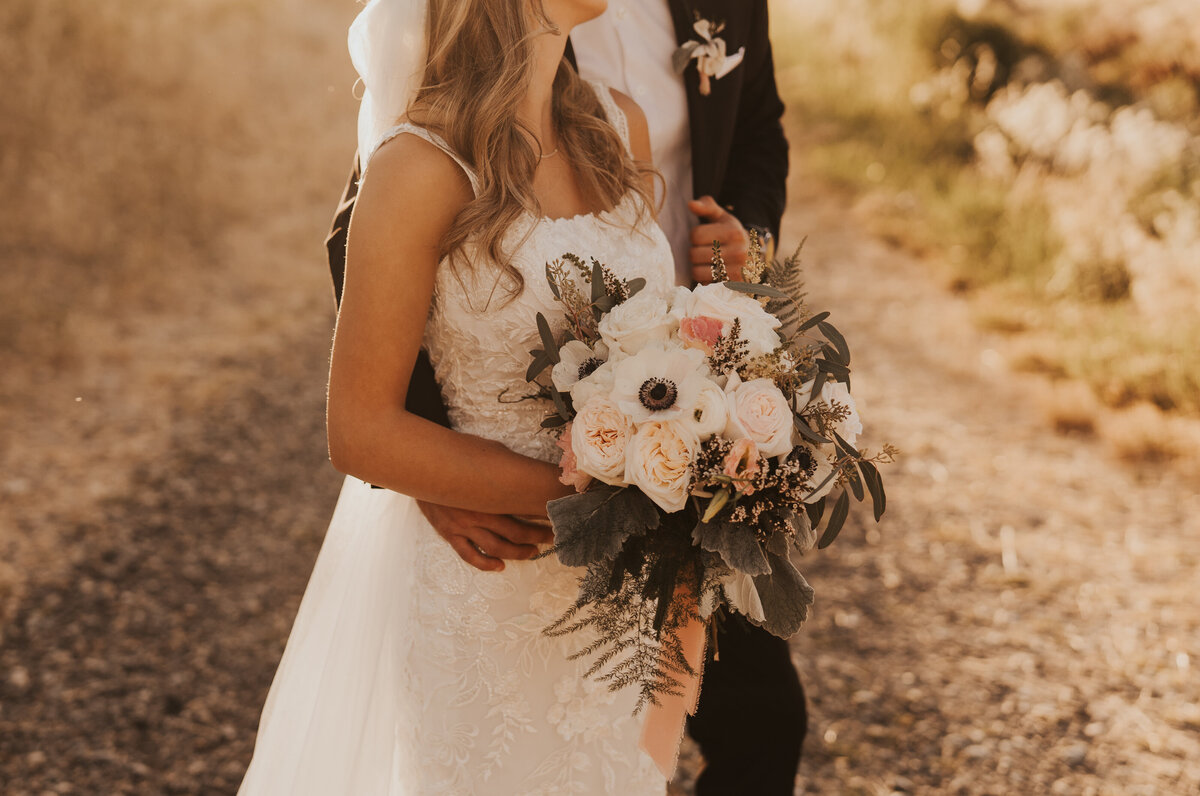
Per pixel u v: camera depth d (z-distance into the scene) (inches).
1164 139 312.7
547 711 72.2
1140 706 132.0
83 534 162.7
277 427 200.1
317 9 459.2
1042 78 413.4
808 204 346.3
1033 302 263.7
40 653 137.2
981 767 121.6
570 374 63.2
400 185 63.3
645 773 76.8
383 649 76.0
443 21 67.0
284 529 170.2
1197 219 267.6
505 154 65.8
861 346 247.1
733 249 89.7
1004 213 307.7
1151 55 416.5
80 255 249.3
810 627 149.4
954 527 175.3
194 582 155.0
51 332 220.5
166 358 221.5
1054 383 226.4
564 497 60.1
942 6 455.8
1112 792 117.5
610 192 74.1
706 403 57.9
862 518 178.9
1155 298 240.2
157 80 327.3
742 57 95.8
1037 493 185.8
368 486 78.1
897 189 349.1
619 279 71.2
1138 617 151.0
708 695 92.9
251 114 346.9
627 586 62.2
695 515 60.6
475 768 71.4
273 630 146.1
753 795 95.7
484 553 69.5
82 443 188.7
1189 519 176.9
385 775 76.7
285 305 251.3
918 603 155.3
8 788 114.9
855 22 486.9
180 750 123.1
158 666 137.0
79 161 278.5
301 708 80.0
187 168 297.0
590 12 70.4
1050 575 161.8
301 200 307.0
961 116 396.8
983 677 138.3
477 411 71.1
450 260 66.2
